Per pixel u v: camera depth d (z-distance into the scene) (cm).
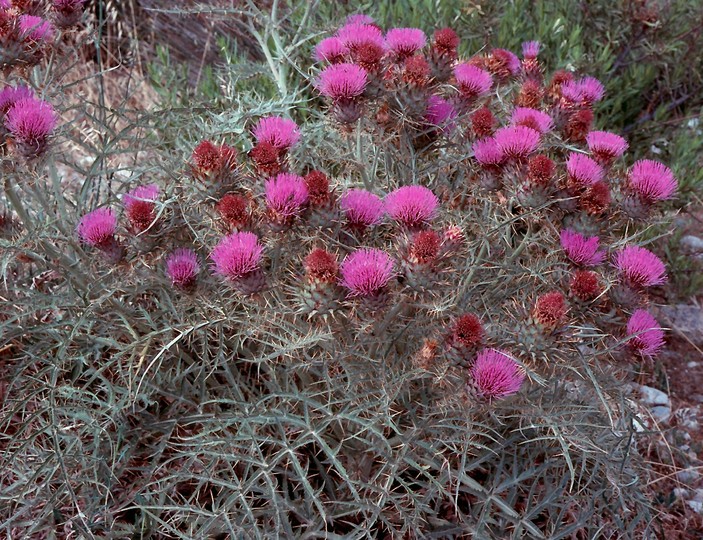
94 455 84
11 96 86
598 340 83
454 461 91
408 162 95
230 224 81
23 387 92
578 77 150
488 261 88
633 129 159
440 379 79
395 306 82
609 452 88
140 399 92
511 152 86
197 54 178
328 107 90
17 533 90
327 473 92
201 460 90
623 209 90
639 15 155
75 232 93
